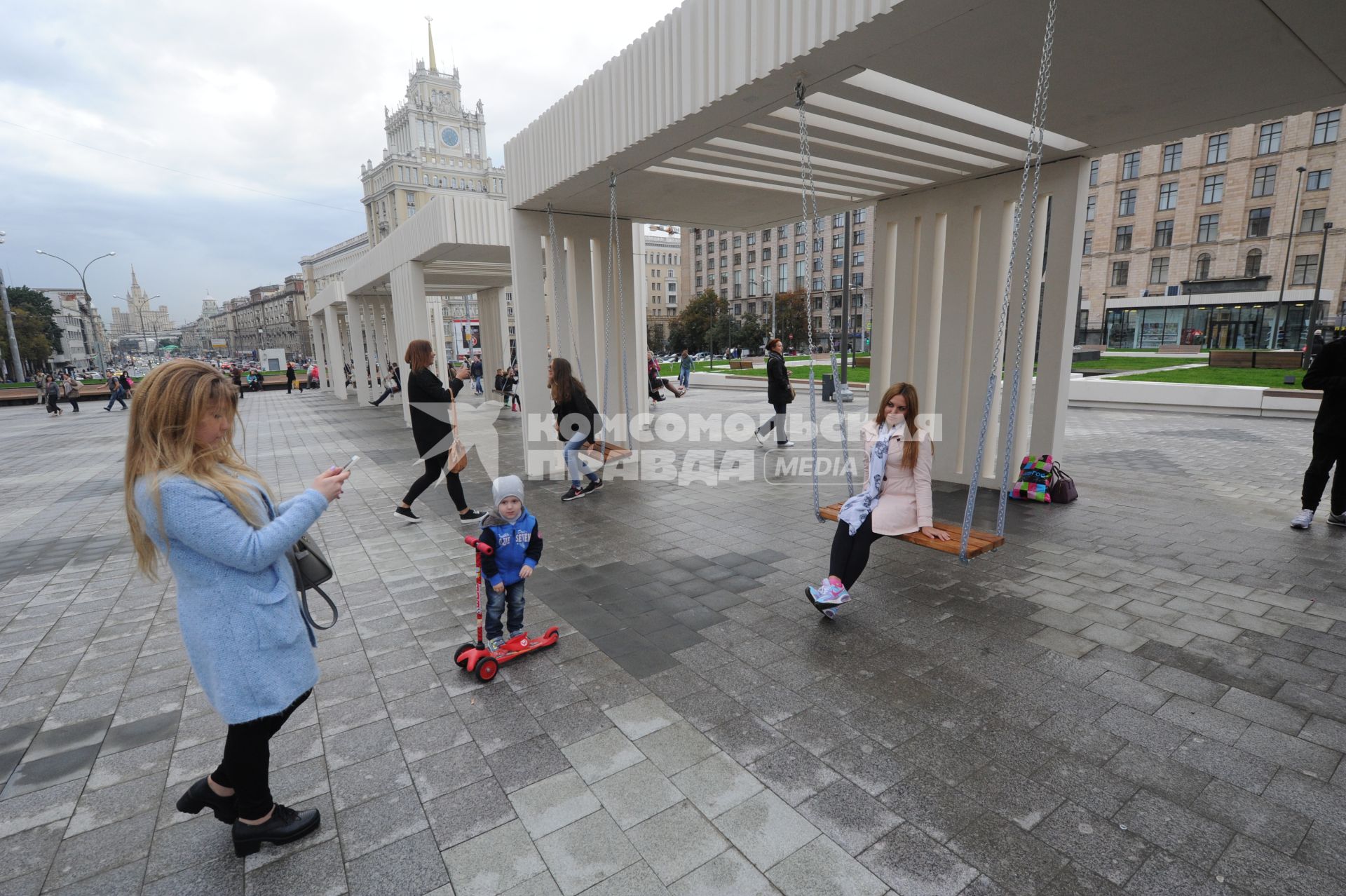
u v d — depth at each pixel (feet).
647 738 9.91
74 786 9.26
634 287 32.42
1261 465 28.84
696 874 7.30
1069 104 17.22
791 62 14.24
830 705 10.64
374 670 12.21
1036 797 8.41
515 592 12.43
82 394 104.42
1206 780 8.65
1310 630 12.84
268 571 7.03
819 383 81.76
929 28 12.91
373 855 7.73
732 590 15.70
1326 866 7.22
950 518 20.93
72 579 18.20
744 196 26.86
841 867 7.34
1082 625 13.23
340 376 90.84
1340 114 131.64
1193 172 151.33
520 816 8.32
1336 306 134.00
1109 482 25.77
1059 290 22.25
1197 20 12.76
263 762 7.47
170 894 7.28
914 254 26.07
